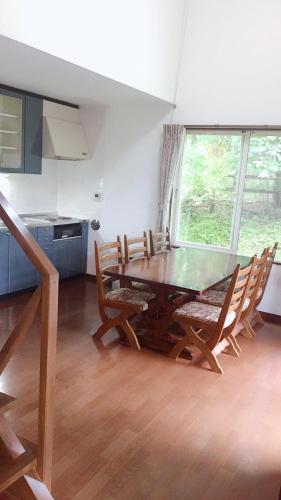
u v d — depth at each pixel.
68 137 5.00
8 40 2.65
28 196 5.15
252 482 2.02
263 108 4.22
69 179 5.52
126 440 2.26
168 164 4.72
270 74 4.14
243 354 3.52
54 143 4.75
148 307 3.56
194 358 3.36
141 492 1.91
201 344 3.17
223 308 3.00
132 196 5.10
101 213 5.37
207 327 3.11
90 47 3.28
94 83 3.84
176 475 2.03
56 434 2.27
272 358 3.46
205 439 2.32
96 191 5.35
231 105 4.38
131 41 3.74
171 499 1.88
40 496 1.51
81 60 3.21
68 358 3.21
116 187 5.20
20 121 4.52
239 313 3.24
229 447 2.27
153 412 2.55
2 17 2.55
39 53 2.93
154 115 4.82
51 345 1.45
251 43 4.19
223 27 4.30
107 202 5.29
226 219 4.67
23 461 1.50
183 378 3.01
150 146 4.89
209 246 4.80
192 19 4.46
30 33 2.75
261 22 4.12
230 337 3.45
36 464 1.55
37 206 5.31
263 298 4.42
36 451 1.57
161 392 2.79
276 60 4.09
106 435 2.29
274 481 2.03
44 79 3.84
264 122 4.23
